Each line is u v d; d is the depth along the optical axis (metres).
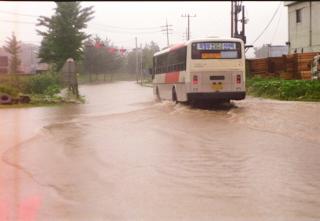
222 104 26.06
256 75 41.34
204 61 23.52
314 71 33.66
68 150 12.16
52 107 28.30
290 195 7.51
